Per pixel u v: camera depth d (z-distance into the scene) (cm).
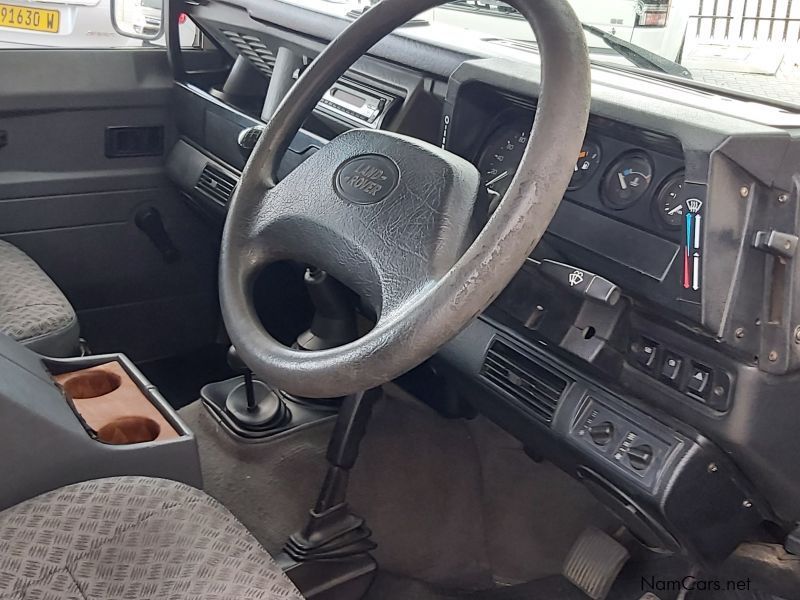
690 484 109
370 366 79
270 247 100
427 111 151
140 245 217
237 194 105
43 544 97
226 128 194
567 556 157
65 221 206
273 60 196
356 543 150
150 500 103
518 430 132
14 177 197
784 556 156
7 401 101
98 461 109
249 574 95
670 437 109
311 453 174
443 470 175
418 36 150
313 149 162
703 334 104
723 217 95
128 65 206
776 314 99
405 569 159
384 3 100
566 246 118
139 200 214
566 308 115
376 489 170
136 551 97
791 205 95
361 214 90
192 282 227
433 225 85
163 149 215
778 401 104
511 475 176
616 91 114
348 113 158
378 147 95
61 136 201
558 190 78
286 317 214
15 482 104
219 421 179
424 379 186
